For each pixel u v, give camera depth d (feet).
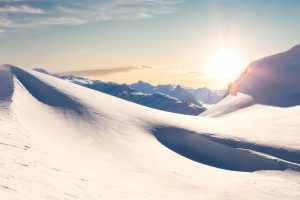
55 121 209.87
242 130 281.74
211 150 239.91
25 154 110.73
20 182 76.33
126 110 279.08
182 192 137.28
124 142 205.87
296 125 295.07
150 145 219.00
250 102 506.89
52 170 102.06
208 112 541.34
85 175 115.24
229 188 155.22
